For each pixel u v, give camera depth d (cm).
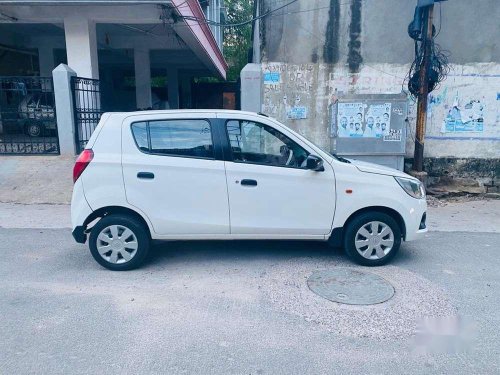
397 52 855
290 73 865
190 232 478
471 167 892
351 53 859
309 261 506
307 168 471
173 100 2195
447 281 451
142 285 439
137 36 1473
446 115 877
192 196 470
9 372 296
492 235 626
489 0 836
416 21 777
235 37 2862
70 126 990
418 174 826
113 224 471
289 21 852
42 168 926
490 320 369
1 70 1530
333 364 307
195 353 319
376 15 845
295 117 877
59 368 300
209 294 417
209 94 2277
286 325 359
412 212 485
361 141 824
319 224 482
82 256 528
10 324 359
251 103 872
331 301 400
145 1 958
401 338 340
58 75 967
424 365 306
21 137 1174
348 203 477
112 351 321
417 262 507
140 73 1595
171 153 471
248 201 473
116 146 470
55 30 1399
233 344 331
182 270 479
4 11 1041
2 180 884
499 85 862
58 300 404
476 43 851
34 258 520
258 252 537
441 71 822
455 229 657
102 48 1564
